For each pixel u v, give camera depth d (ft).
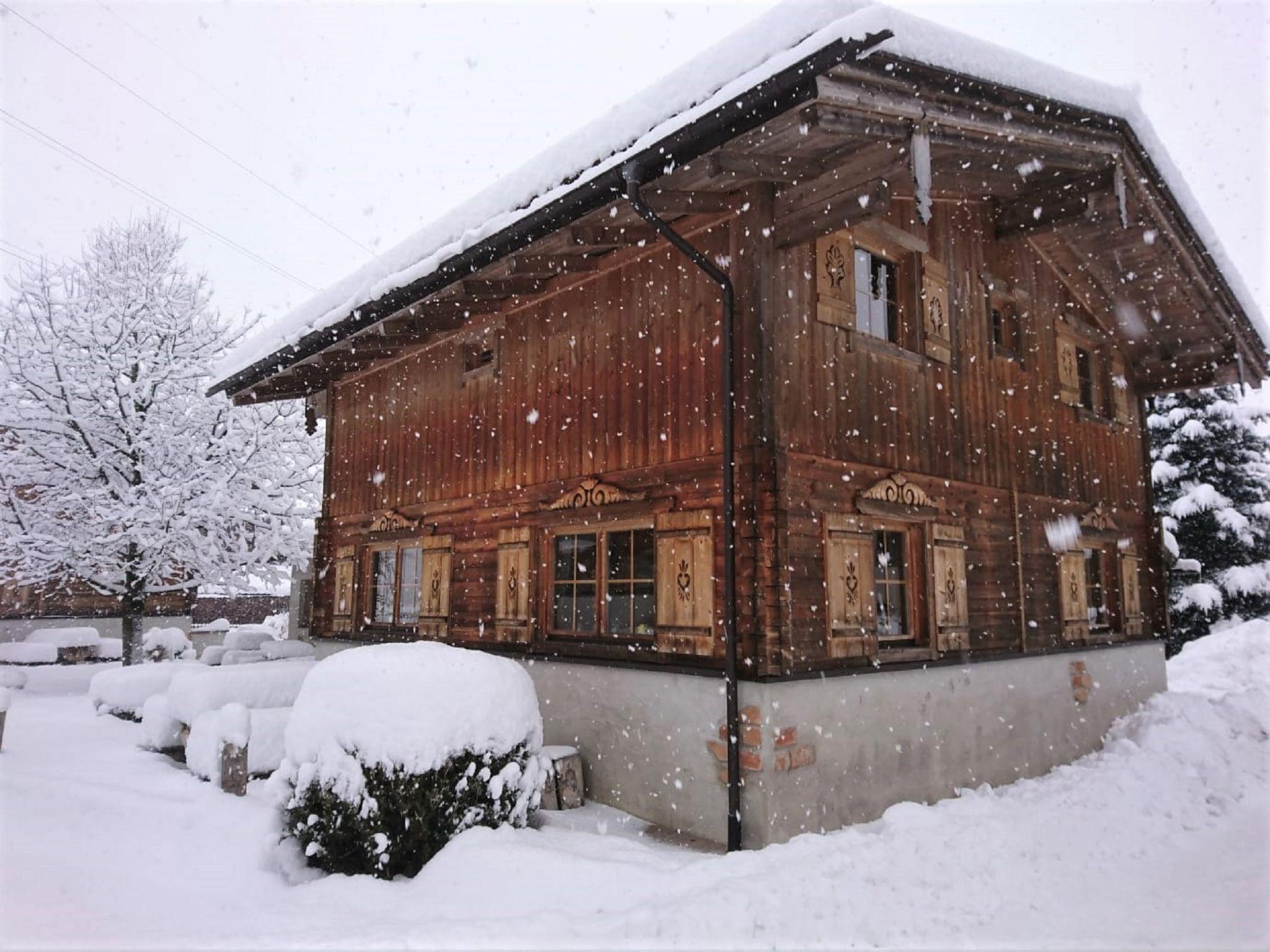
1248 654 46.47
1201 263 29.63
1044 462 28.91
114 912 12.98
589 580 22.99
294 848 15.89
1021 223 26.12
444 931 11.87
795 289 19.86
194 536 44.91
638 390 21.98
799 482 18.99
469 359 29.22
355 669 16.25
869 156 17.28
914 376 23.35
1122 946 12.50
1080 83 20.21
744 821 16.99
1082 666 28.76
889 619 21.93
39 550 45.55
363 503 34.53
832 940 12.35
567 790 20.18
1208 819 20.48
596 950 11.46
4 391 46.21
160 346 49.03
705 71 16.71
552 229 19.89
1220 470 64.34
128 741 26.99
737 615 18.08
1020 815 19.66
